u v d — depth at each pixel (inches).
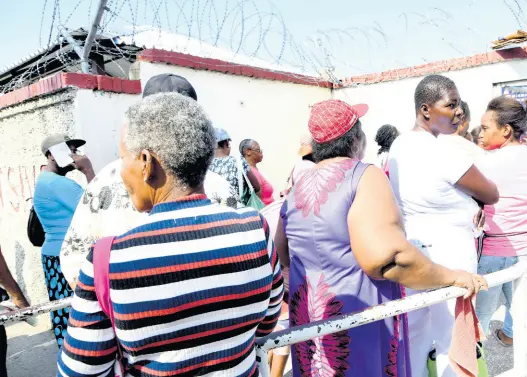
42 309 58.8
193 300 34.4
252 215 40.8
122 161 38.5
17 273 169.5
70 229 64.4
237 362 37.8
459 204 76.4
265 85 210.7
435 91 78.5
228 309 36.2
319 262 57.7
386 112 240.2
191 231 35.5
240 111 198.2
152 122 36.0
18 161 159.0
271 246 42.4
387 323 57.8
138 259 33.3
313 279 58.9
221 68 185.9
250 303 37.7
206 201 38.4
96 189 63.4
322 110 59.5
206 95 181.3
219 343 36.4
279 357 96.8
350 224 53.3
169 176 36.8
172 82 67.2
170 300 33.5
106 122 132.9
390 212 52.2
